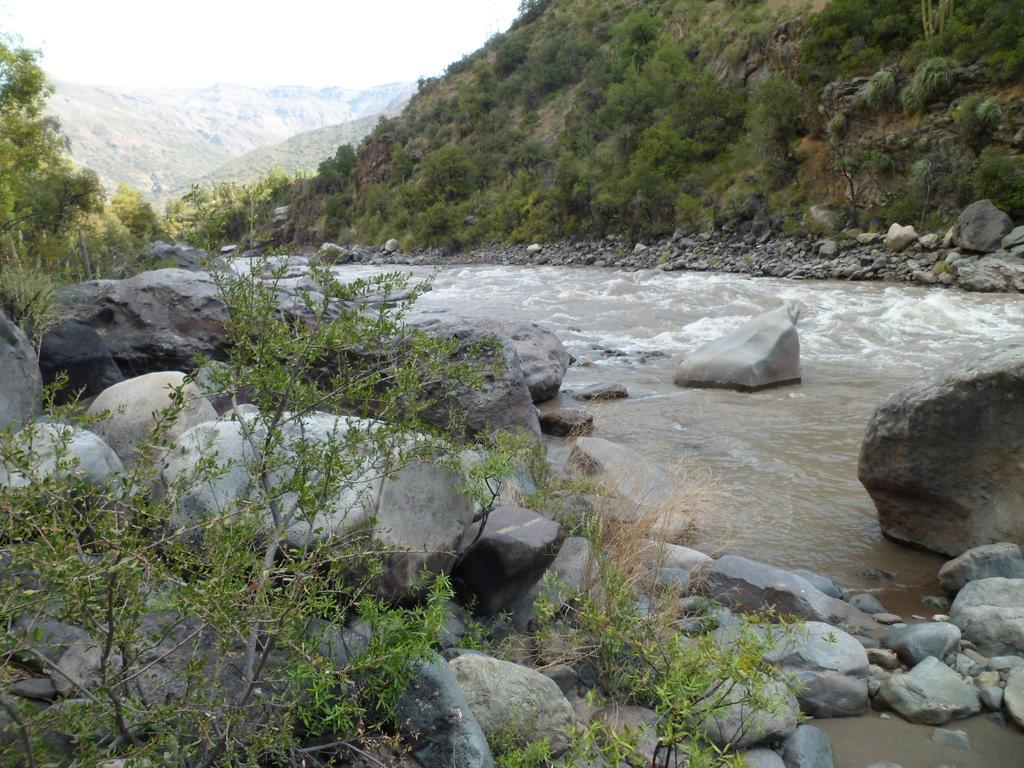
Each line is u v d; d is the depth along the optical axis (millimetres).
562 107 79750
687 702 2547
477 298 22922
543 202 55438
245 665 2516
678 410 9234
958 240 24859
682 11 64812
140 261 19359
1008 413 4648
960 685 3408
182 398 2625
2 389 4398
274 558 2629
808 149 37156
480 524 3816
